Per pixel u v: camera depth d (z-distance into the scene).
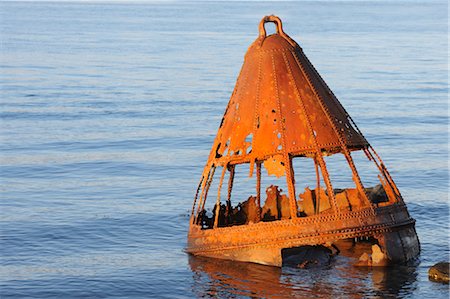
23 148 49.56
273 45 26.23
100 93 76.06
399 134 54.16
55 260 27.08
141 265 26.12
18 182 39.94
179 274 24.95
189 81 85.12
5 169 43.16
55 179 40.62
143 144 50.81
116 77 89.44
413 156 46.25
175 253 27.31
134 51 123.06
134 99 72.06
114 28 185.62
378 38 153.25
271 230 24.77
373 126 57.62
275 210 28.59
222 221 28.33
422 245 27.64
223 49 126.00
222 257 25.75
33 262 26.89
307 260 25.75
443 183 38.72
